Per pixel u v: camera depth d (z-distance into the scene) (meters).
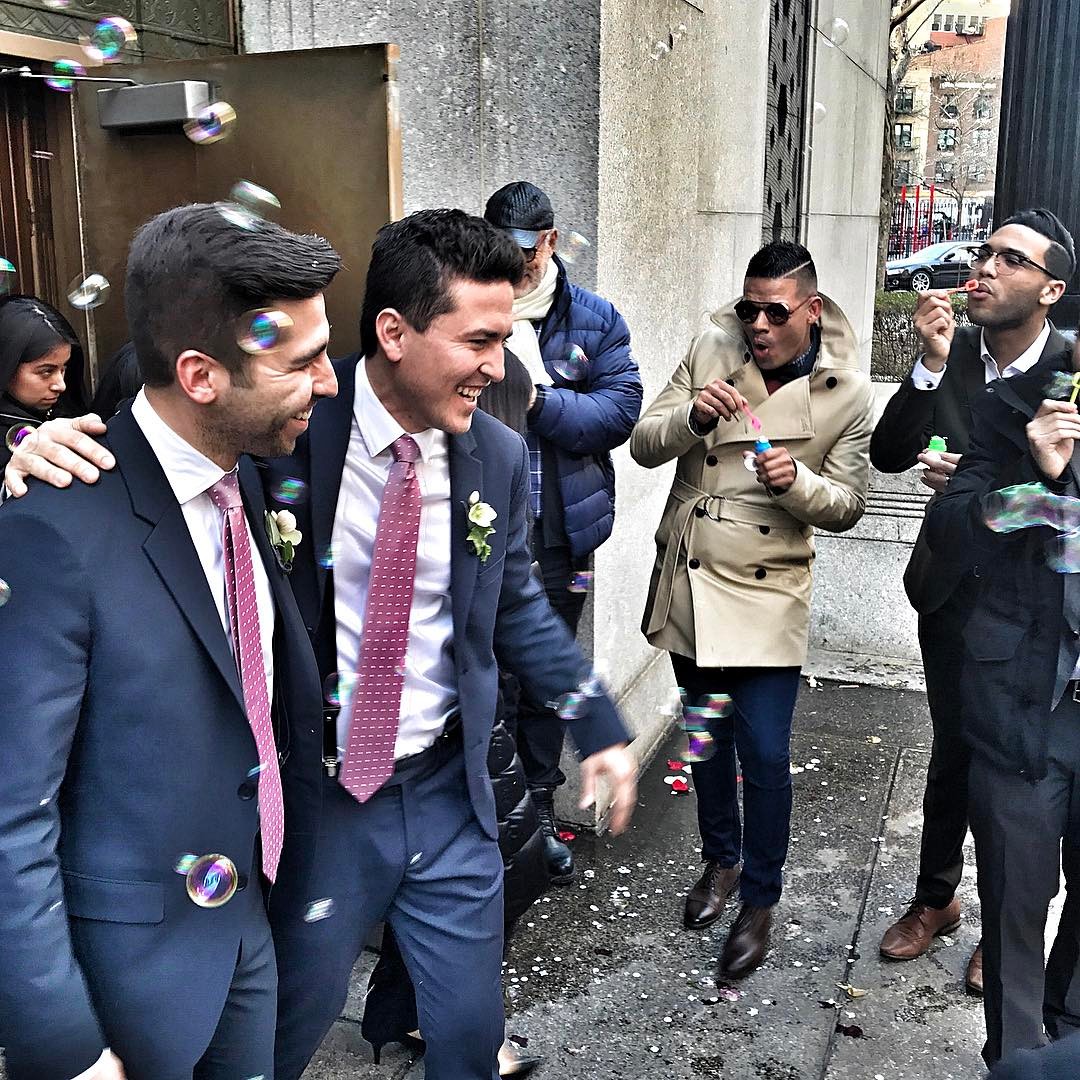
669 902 3.43
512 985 3.01
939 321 3.09
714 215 4.88
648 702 4.45
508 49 3.58
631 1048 2.77
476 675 2.00
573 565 3.38
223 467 1.54
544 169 3.61
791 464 2.90
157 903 1.53
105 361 3.33
